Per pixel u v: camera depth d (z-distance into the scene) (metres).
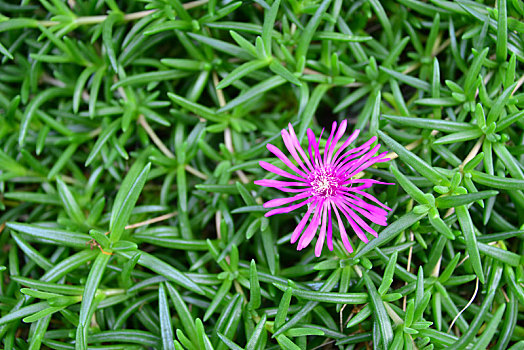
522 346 0.33
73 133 0.40
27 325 0.39
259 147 0.39
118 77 0.41
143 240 0.38
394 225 0.34
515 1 0.37
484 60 0.37
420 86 0.38
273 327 0.35
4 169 0.40
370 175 0.37
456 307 0.37
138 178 0.35
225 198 0.39
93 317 0.38
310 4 0.39
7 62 0.42
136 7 0.41
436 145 0.37
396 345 0.34
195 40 0.40
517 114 0.35
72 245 0.36
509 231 0.35
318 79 0.39
